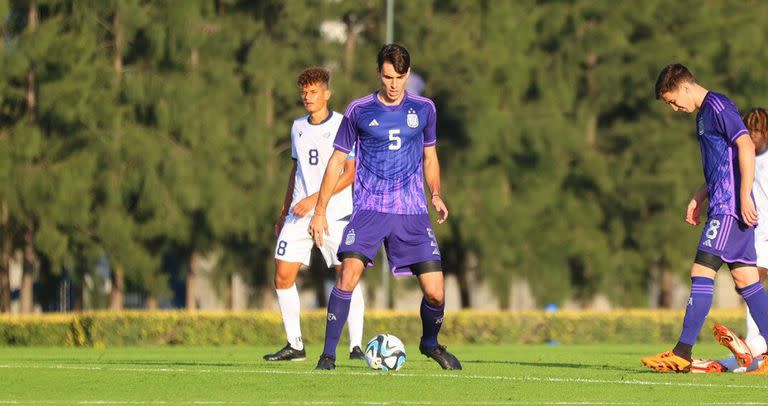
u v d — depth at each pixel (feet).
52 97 360.28
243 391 97.50
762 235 137.69
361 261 114.11
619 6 418.10
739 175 113.70
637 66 414.00
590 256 422.41
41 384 103.19
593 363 144.15
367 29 413.39
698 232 419.95
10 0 373.61
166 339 250.37
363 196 113.70
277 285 147.64
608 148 430.20
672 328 288.71
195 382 103.86
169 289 392.06
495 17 407.85
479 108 396.37
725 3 429.79
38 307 417.28
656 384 104.17
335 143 114.62
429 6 407.03
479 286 433.89
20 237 383.45
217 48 393.29
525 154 412.16
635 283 431.84
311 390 98.12
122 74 370.73
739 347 118.83
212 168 374.22
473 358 169.78
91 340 246.06
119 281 388.37
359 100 113.39
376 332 268.41
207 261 405.59
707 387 102.01
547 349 222.48
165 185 368.89
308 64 397.60
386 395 94.89
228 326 254.06
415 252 114.01
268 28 404.57
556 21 412.36
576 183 426.10
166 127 371.76
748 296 116.98
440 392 96.99
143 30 376.89
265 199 381.60
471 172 408.26
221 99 384.27
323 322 259.80
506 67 403.54
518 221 407.85
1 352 202.69
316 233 115.96
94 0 369.71
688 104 115.44
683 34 420.36
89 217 369.30
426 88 402.31
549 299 419.33
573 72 416.67
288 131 393.29
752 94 416.26
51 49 361.51
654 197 418.31
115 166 366.02
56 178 363.97
